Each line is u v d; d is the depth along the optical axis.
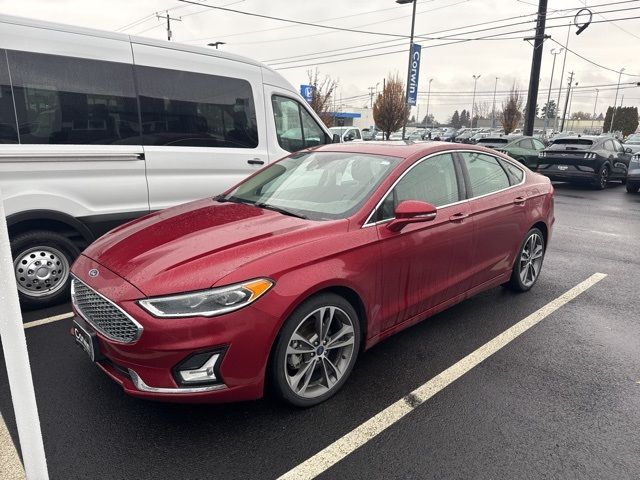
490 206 4.15
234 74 5.52
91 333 2.72
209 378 2.55
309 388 2.99
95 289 2.69
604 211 10.59
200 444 2.63
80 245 4.68
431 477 2.44
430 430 2.80
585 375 3.46
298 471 2.46
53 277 4.49
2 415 2.85
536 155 15.97
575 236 8.05
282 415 2.89
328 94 32.75
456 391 3.21
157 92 4.88
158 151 4.91
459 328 4.18
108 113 4.57
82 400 3.00
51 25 4.22
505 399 3.13
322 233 2.99
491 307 4.67
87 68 4.41
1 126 4.00
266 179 4.09
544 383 3.34
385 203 3.35
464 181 4.04
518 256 4.74
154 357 2.47
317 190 3.62
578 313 4.58
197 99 5.19
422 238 3.47
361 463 2.52
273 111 5.97
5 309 1.65
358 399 3.09
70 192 4.39
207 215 3.43
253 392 2.67
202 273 2.56
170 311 2.46
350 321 3.06
